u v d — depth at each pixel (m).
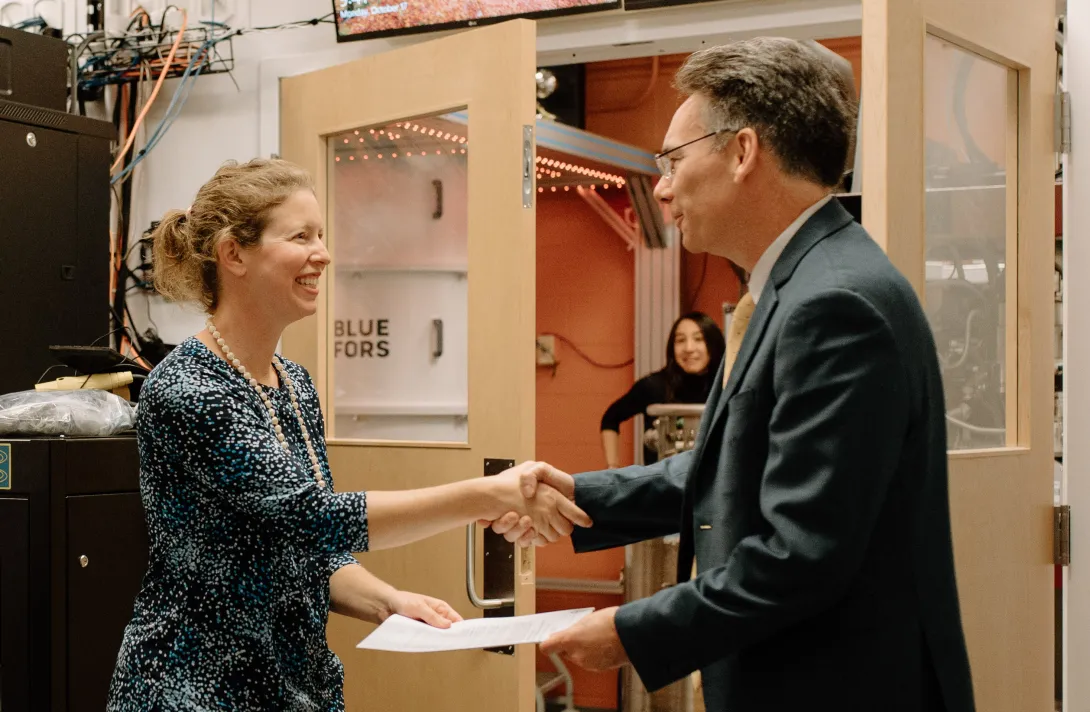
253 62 3.29
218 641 1.33
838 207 1.21
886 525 1.10
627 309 4.60
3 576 1.94
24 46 2.70
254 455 1.32
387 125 2.67
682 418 3.65
